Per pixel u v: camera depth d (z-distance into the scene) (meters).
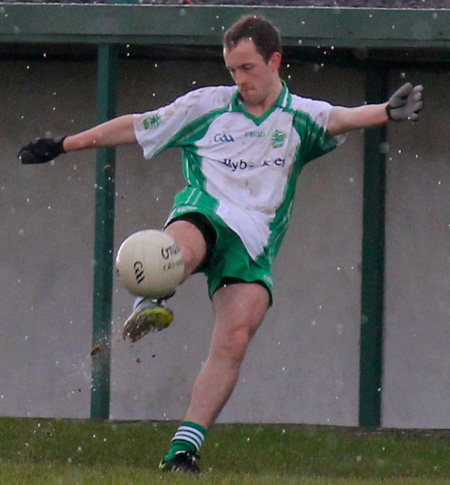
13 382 44.09
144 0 41.44
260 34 21.80
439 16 35.69
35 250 44.25
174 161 43.66
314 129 22.17
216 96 22.30
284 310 43.47
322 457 33.09
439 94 42.84
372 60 42.22
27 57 43.62
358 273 43.31
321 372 43.38
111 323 39.44
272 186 22.09
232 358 22.06
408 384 43.31
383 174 43.06
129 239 20.06
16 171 44.16
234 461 31.92
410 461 32.78
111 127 22.39
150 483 20.78
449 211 43.19
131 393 43.44
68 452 32.41
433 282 43.31
